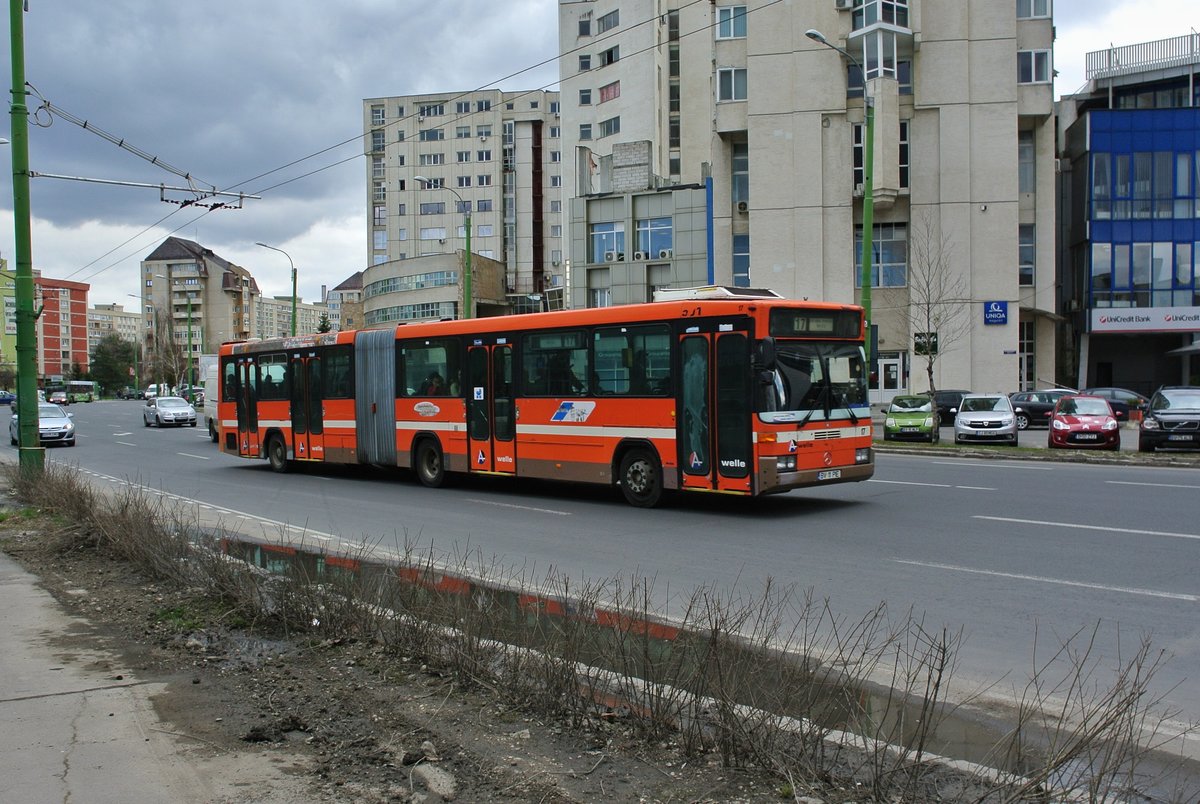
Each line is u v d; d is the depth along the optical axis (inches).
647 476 531.2
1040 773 141.9
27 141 617.9
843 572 343.3
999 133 1605.6
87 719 184.5
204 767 160.9
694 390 504.1
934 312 1568.7
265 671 216.7
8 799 147.7
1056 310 1875.0
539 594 271.1
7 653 231.9
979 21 1608.0
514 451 607.2
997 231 1608.0
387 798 148.0
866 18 1606.8
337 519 510.3
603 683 189.2
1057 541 398.9
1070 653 235.8
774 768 152.8
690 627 228.7
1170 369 1857.8
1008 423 971.3
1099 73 2025.1
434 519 506.9
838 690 194.7
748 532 442.9
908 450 912.3
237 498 616.7
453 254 2881.4
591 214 2003.0
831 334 510.3
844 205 1654.8
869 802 142.0
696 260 1883.6
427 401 671.8
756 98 1684.3
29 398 614.2
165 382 4446.4
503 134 3777.1
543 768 157.6
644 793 147.2
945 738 179.2
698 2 2476.6
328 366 762.2
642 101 2492.6
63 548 371.9
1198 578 323.3
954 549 386.0
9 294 4247.0
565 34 2719.0
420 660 219.8
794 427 483.8
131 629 254.7
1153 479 633.0
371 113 3892.7
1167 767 164.4
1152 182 1738.4
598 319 553.3
